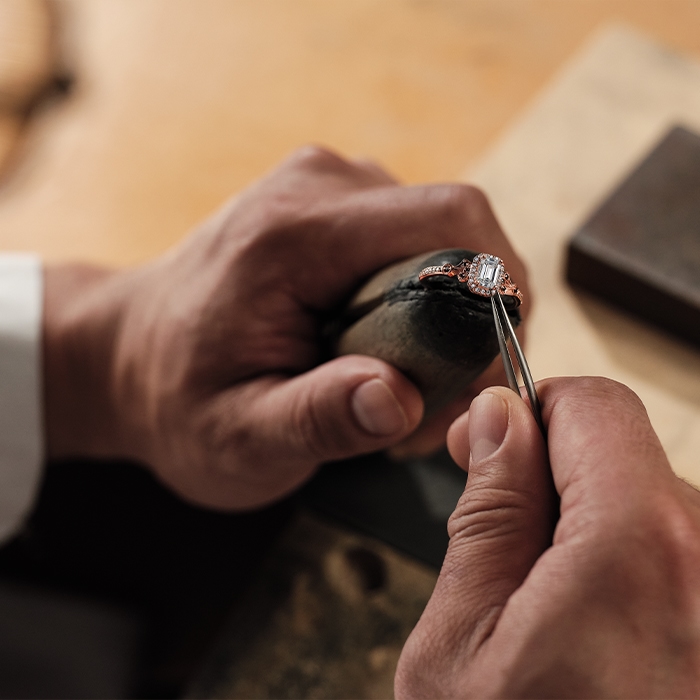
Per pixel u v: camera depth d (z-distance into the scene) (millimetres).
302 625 447
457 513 314
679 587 287
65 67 707
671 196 475
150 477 532
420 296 321
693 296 451
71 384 467
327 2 729
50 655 488
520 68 681
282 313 411
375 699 432
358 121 670
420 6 715
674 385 460
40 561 520
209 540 521
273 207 413
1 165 660
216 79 699
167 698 511
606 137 555
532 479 309
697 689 287
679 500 292
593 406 306
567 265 483
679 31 687
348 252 401
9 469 486
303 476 433
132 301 446
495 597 304
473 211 395
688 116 558
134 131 676
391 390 353
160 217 640
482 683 293
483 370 341
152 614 510
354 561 456
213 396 411
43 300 470
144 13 736
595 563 288
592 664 287
